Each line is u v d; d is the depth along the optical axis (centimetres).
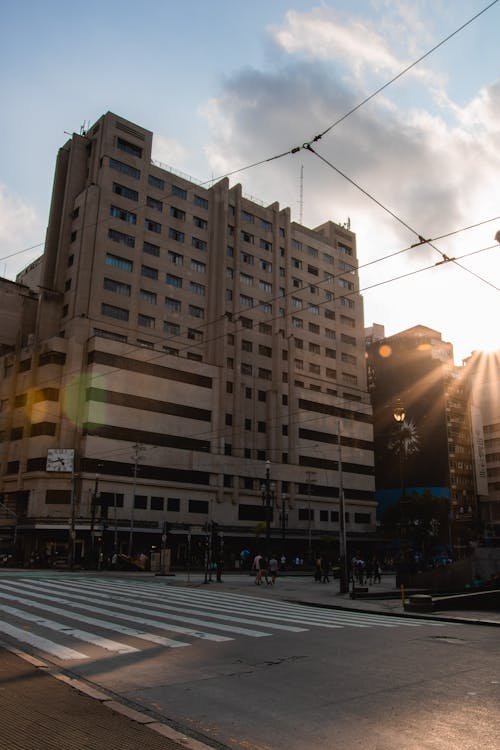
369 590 2548
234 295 7194
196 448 6188
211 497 6188
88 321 5838
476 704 648
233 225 7475
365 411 8344
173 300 6650
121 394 5716
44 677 744
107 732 538
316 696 680
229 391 6781
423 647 1034
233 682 741
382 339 9994
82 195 6306
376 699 667
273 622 1370
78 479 5319
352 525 7681
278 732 552
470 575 2830
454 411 9106
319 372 8038
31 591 1938
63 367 5619
